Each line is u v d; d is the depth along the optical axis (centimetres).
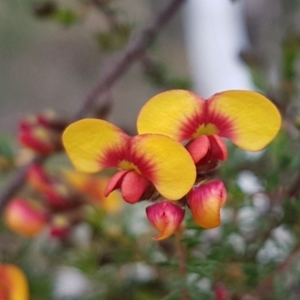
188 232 16
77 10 18
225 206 16
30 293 19
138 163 14
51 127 18
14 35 47
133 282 17
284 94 17
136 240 17
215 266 15
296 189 16
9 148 19
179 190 14
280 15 19
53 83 48
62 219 18
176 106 14
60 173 19
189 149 14
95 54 47
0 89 47
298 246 16
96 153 14
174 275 15
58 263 18
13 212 18
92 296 17
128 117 43
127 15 19
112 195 18
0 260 19
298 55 18
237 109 14
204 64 36
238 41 27
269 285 16
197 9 35
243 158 17
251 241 16
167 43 42
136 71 42
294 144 16
